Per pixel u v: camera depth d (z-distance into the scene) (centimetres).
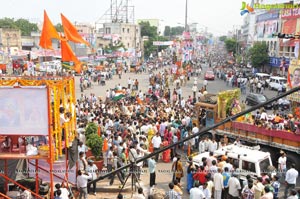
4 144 1062
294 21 4034
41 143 1117
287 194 1326
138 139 1636
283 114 2491
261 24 6325
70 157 1188
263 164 1327
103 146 1573
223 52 17150
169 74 5344
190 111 2331
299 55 3456
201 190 1131
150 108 2503
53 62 4856
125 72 6875
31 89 968
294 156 1544
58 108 1048
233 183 1243
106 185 1424
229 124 1827
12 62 4959
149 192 1393
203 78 5847
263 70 5919
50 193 1093
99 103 2941
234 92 1980
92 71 5566
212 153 1420
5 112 977
